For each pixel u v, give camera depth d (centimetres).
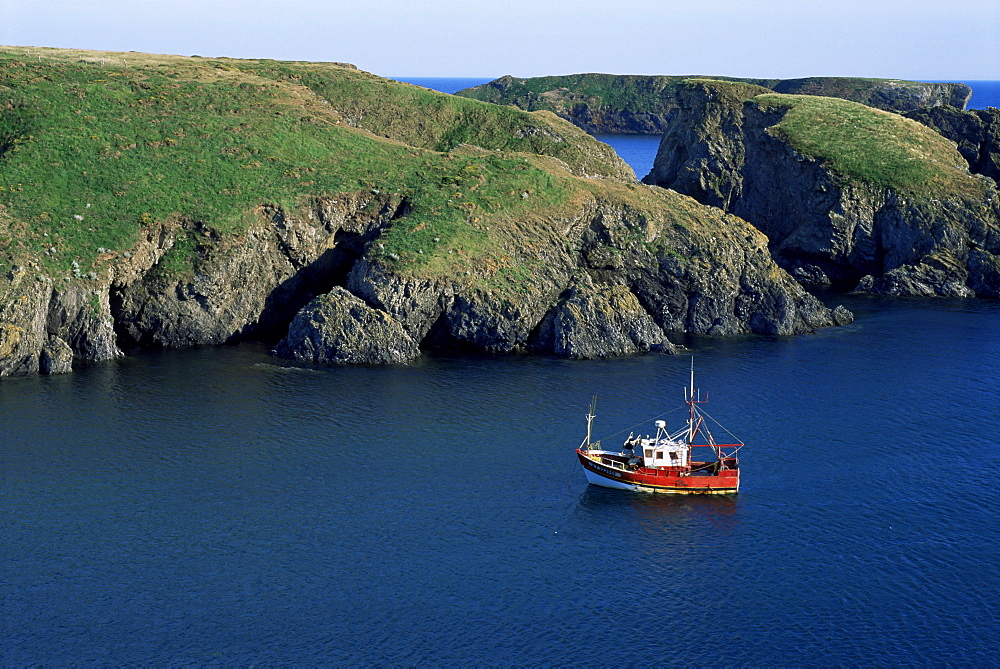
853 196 18662
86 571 7612
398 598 7369
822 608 7319
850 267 18775
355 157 15612
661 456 9338
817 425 10762
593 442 10094
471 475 9375
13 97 15450
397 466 9506
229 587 7456
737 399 11531
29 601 7219
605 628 7069
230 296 13525
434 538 8238
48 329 12312
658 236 15075
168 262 13350
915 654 6788
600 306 13488
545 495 9044
